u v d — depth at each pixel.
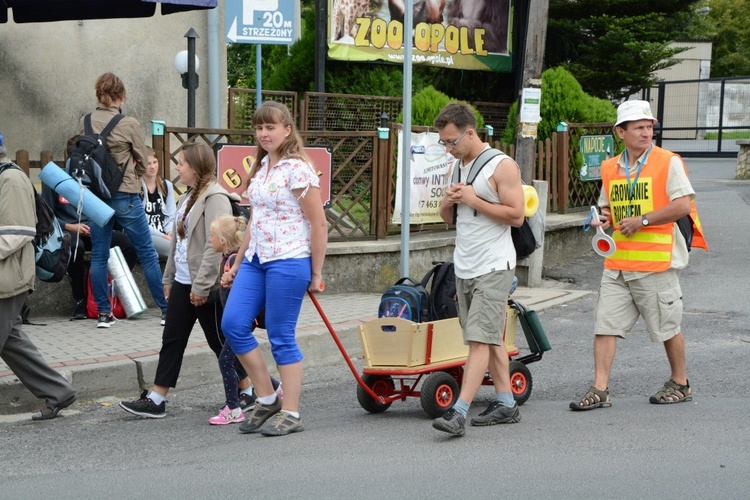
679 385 6.51
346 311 9.35
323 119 15.08
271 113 5.60
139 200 8.55
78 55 12.41
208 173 6.32
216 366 7.60
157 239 9.19
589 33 21.02
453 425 5.51
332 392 7.25
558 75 14.38
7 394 6.69
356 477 4.86
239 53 25.56
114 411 6.71
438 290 6.56
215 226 6.09
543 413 6.28
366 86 16.31
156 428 6.17
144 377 7.25
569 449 5.34
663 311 6.30
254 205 5.71
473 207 5.69
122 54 12.73
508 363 6.07
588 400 6.31
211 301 6.20
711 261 12.41
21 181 6.19
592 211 6.37
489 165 5.75
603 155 14.52
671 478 4.77
